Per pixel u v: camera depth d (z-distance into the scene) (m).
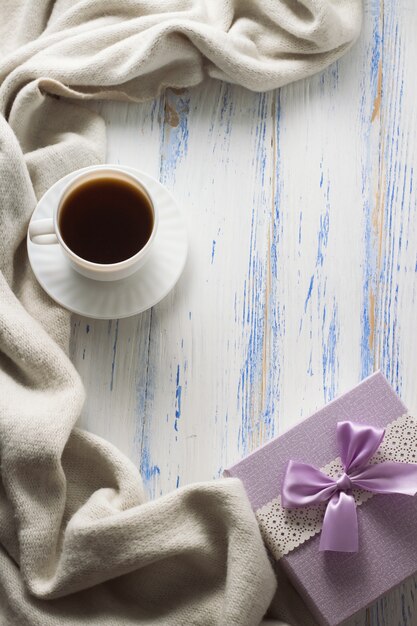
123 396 1.19
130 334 1.20
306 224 1.22
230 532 1.10
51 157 1.20
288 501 1.11
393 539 1.11
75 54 1.22
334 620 1.10
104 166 1.14
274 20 1.23
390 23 1.25
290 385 1.20
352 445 1.11
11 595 1.12
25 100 1.20
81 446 1.15
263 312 1.21
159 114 1.24
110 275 1.14
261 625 1.12
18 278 1.19
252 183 1.23
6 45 1.24
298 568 1.11
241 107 1.24
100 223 1.14
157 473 1.18
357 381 1.20
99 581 1.11
